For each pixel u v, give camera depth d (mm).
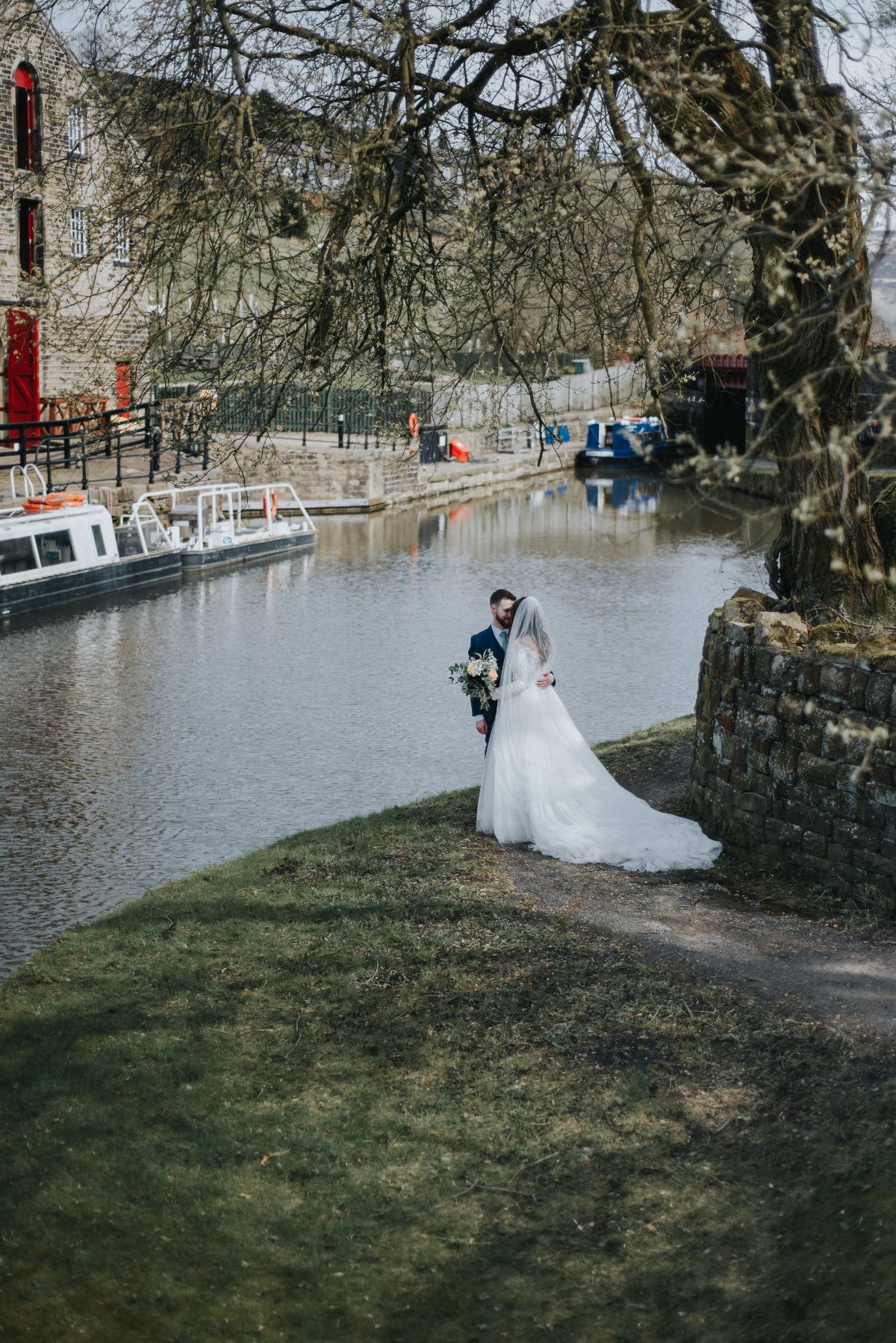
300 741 15539
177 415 11195
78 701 17297
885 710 7820
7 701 17250
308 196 10000
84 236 11117
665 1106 5820
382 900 8609
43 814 12875
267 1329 4781
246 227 9758
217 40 9711
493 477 45688
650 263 9953
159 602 24312
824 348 8547
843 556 9789
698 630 22219
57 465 30344
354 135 9758
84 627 22031
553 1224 5180
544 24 8930
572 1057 6336
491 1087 6160
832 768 8141
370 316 10117
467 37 9758
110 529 25219
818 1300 4434
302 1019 7035
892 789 7758
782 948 7363
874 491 13945
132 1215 5438
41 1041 7047
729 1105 5777
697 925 7809
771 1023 6391
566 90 9016
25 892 10852
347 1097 6211
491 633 9898
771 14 8586
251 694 17719
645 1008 6695
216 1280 5039
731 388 46594
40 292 11133
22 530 23469
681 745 12250
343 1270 5043
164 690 17859
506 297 10062
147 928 8648
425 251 10281
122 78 10375
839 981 6828
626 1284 4801
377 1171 5613
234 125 9797
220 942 8266
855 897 8023
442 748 15281
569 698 17547
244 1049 6766
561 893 8477
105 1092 6426
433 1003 7027
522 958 7465
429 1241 5164
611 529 35031
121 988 7676
